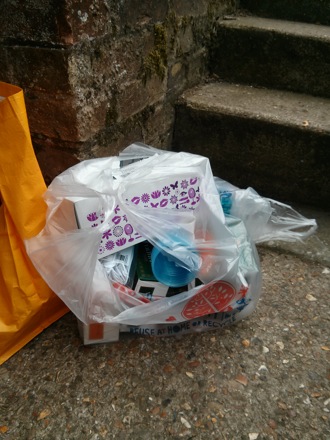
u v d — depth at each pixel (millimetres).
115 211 872
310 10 1804
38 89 975
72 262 855
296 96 1619
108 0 973
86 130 1031
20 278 876
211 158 1564
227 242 928
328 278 1198
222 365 924
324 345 984
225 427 801
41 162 1109
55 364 914
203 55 1650
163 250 876
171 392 862
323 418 824
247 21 1710
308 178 1449
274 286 1162
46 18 872
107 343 966
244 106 1482
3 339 893
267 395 864
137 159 1062
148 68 1254
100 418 810
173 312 917
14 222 843
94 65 998
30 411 817
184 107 1511
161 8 1231
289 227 1374
